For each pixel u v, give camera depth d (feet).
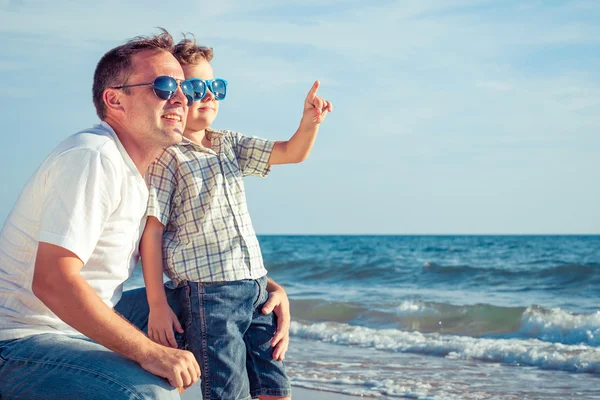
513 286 47.37
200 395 14.96
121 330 7.36
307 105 11.17
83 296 7.19
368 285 52.85
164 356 7.50
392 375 17.98
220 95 11.31
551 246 137.39
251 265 10.48
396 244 167.32
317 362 20.15
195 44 11.50
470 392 15.93
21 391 7.31
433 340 23.44
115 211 7.85
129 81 8.38
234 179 10.77
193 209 10.26
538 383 16.96
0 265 7.79
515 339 24.21
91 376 7.13
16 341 7.57
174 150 10.39
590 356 19.42
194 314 10.03
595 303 36.78
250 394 10.52
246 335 10.56
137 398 7.06
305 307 33.09
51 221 7.25
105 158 7.59
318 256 102.42
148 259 9.78
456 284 50.34
